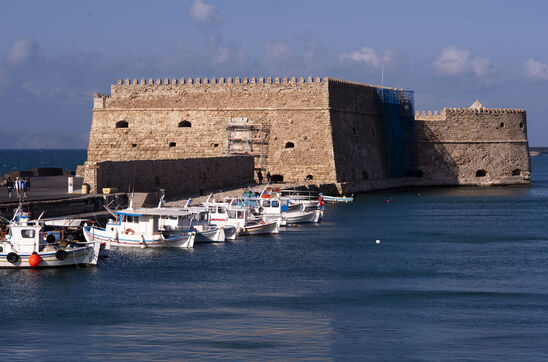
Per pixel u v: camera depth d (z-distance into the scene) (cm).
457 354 4162
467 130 14688
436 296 5412
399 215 10050
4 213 6644
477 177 14750
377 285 5734
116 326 4594
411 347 4272
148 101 12750
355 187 12775
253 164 12194
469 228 8844
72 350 4169
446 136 14612
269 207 9150
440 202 11781
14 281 5572
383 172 14000
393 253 7069
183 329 4550
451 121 14625
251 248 7175
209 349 4206
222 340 4359
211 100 12544
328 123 12150
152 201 8531
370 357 4109
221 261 6500
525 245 7594
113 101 12838
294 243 7531
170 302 5128
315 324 4688
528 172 15200
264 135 12344
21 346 4228
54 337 4384
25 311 4869
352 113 12975
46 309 4916
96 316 4784
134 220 6962
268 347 4253
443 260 6744
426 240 7875
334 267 6372
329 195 11994
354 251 7144
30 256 5850
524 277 6050
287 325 4662
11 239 5906
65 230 6288
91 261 6072
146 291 5397
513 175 15100
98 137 12862
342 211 10488
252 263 6456
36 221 6022
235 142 12388
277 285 5678
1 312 4844
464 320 4809
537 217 9919
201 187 10094
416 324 4709
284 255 6856
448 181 14612
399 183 14362
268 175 12256
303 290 5534
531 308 5094
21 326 4578
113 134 12812
